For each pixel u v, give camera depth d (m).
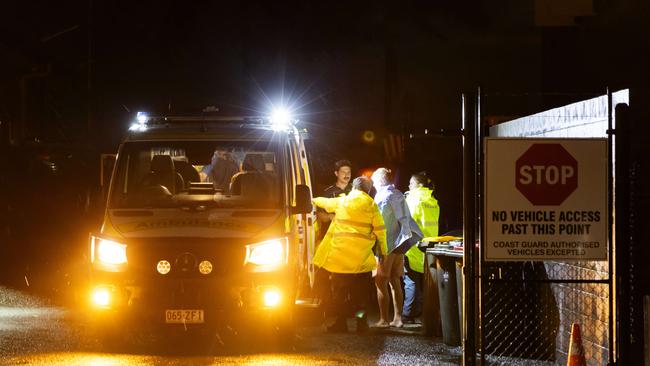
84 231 23.66
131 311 11.19
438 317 12.61
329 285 13.66
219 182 12.20
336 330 13.00
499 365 10.67
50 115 32.03
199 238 11.22
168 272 11.20
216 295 11.19
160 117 12.77
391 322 14.01
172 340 12.11
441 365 10.62
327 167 28.34
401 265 13.55
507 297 11.22
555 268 10.72
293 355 11.11
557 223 8.62
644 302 8.90
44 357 10.72
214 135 12.24
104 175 12.68
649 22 15.30
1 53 31.14
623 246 8.66
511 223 8.58
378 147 35.06
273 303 11.26
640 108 9.07
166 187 11.84
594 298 9.79
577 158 8.62
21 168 26.58
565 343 10.52
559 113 10.95
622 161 8.63
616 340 8.79
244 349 11.50
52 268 20.50
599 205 8.65
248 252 11.24
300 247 12.18
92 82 31.84
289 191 11.84
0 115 29.00
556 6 17.66
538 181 8.58
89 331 12.53
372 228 12.91
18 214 24.56
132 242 11.23
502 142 8.55
